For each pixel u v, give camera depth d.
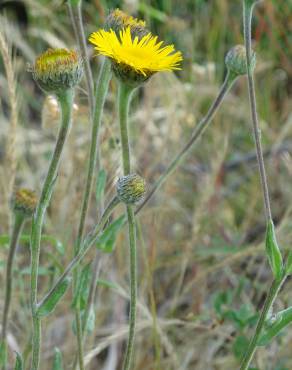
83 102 0.49
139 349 0.45
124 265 0.49
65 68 0.30
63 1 0.37
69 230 0.44
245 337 0.42
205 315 0.45
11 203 0.36
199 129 0.37
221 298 0.44
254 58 0.33
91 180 0.34
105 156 0.42
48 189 0.31
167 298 0.50
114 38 0.31
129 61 0.31
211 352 0.45
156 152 0.54
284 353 0.44
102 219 0.32
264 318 0.32
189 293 0.50
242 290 0.47
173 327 0.46
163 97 0.57
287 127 0.57
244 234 0.51
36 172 0.56
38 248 0.31
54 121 0.41
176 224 0.53
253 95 0.32
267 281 0.49
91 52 0.55
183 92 0.56
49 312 0.32
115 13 0.33
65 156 0.49
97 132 0.34
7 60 0.40
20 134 0.55
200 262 0.50
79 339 0.35
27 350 0.39
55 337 0.46
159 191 0.53
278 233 0.48
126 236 0.49
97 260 0.37
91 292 0.37
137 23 0.33
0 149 0.54
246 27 0.32
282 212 0.56
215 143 0.57
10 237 0.37
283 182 0.58
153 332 0.43
